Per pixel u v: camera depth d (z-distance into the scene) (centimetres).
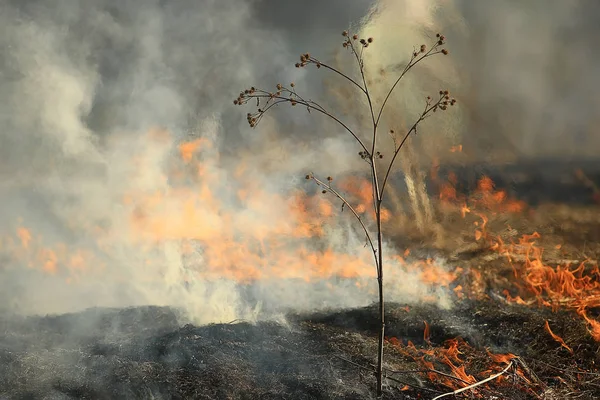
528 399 445
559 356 510
